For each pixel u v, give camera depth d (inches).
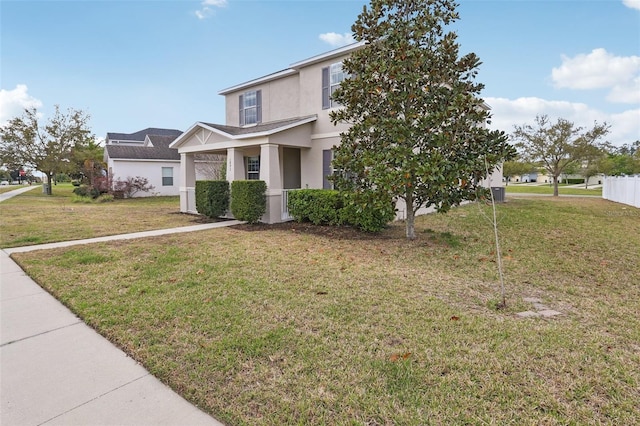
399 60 285.7
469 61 292.0
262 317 151.3
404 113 300.8
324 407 94.5
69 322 152.2
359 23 305.1
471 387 101.7
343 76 460.1
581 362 114.6
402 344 127.4
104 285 196.1
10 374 113.0
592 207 573.9
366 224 350.9
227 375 109.8
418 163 263.0
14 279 215.6
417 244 303.7
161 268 229.0
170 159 1023.0
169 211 598.5
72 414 93.5
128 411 94.5
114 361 120.3
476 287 192.9
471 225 395.5
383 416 90.3
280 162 544.7
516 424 87.0
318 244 306.7
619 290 190.4
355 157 310.7
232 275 212.2
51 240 332.5
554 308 163.9
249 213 419.2
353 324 144.3
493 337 132.3
